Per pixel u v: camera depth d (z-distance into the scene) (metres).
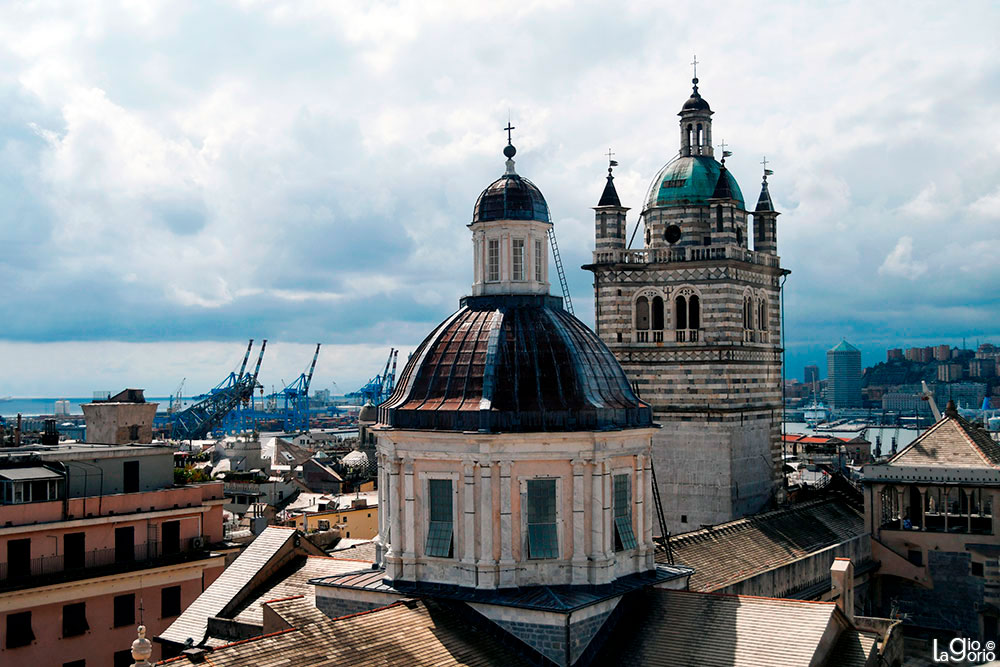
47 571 79.06
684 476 103.69
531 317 59.62
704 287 103.19
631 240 112.94
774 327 112.69
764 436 108.56
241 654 45.53
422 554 56.88
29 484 79.56
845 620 52.84
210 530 90.94
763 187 116.38
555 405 56.03
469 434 54.44
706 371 102.81
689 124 111.44
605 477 56.19
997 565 91.69
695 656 50.66
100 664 80.81
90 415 107.12
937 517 103.88
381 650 48.75
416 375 58.94
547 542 55.72
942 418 100.06
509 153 65.50
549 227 63.84
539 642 52.44
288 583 68.88
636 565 58.66
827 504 107.12
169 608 85.44
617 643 53.25
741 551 84.50
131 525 84.56
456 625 53.22
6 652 75.81
